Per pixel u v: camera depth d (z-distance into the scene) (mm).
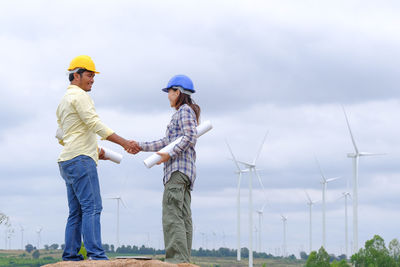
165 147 9812
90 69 9875
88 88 9984
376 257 113812
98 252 9352
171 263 9258
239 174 94938
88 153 9586
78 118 9602
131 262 8898
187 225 10016
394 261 113125
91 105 9656
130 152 10156
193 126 9922
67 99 9594
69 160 9484
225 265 151125
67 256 9680
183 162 9906
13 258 139000
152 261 9000
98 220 9492
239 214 111750
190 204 10156
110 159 11023
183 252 9719
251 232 83688
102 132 9656
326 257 113250
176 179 9852
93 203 9477
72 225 9727
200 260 158750
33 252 154375
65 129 9625
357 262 115938
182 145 9766
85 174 9469
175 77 10336
